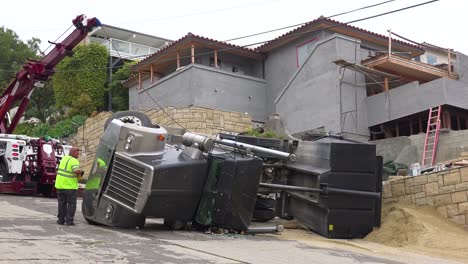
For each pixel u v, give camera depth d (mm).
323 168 11281
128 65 34406
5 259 6352
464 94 20047
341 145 11211
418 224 11258
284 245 9531
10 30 41688
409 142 19547
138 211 9422
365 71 21750
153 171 9336
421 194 12789
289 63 26844
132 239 8820
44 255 6816
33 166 17422
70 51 19281
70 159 10234
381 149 20328
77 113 33406
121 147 9812
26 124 36750
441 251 10109
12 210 12586
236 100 26297
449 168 12320
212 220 10336
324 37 24969
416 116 20750
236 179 10234
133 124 10242
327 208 11164
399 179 13367
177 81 25766
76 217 11703
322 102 22266
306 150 11898
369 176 11336
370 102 22000
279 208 12641
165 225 11031
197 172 10156
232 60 28438
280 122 24062
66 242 8016
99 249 7617
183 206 10164
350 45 22250
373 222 11562
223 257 7723
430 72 22641
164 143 10211
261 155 11547
